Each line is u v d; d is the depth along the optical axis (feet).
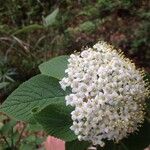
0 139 1.17
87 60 0.65
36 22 2.96
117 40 2.88
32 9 2.96
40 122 0.59
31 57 2.52
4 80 2.08
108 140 0.63
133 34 2.87
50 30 2.70
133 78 0.63
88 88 0.61
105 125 0.60
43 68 0.67
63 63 0.67
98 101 0.60
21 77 2.46
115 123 0.60
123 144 0.64
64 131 0.59
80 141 0.62
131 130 0.62
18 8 2.93
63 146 0.80
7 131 1.11
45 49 2.52
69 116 0.60
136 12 2.99
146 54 2.78
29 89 0.62
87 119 0.59
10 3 2.92
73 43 2.63
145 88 0.64
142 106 0.63
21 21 2.95
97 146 0.63
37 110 0.60
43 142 1.33
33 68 2.48
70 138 0.59
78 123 0.59
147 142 0.64
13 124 1.12
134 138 0.64
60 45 2.62
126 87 0.62
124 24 2.99
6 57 2.36
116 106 0.61
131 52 2.81
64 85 0.62
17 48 2.53
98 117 0.60
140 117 0.62
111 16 3.06
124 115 0.61
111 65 0.63
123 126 0.60
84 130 0.59
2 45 2.53
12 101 0.62
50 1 3.04
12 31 2.72
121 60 0.65
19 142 1.25
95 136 0.60
